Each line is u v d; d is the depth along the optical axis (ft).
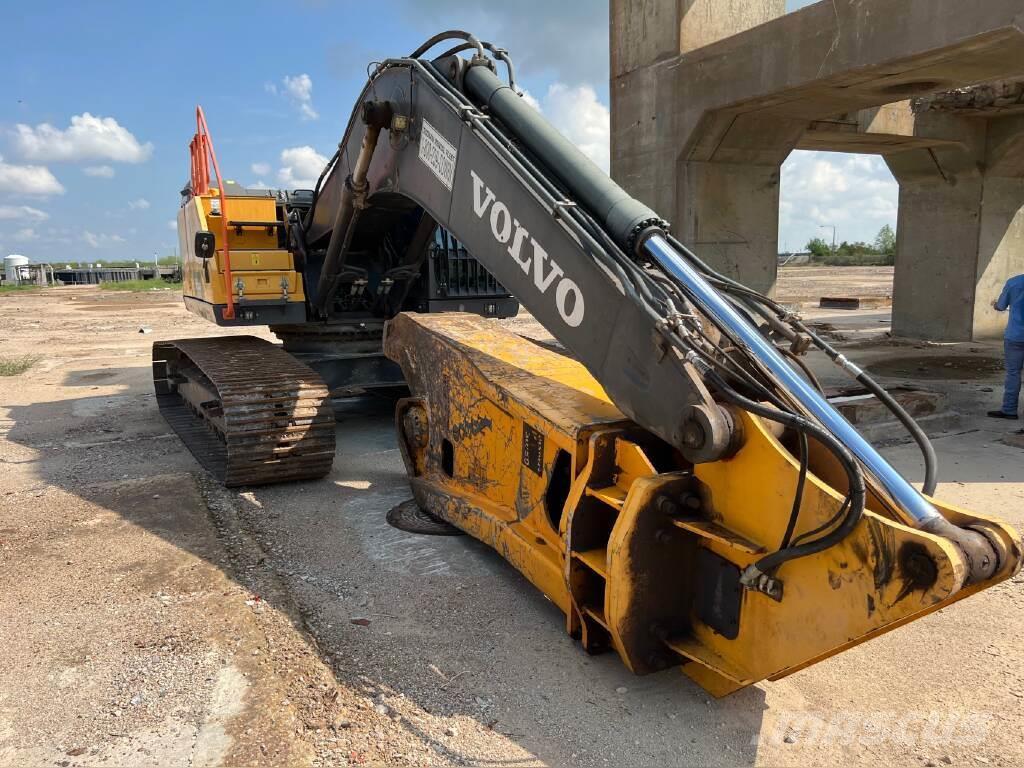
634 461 9.97
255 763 8.62
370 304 24.64
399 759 8.71
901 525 7.04
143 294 114.73
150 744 8.95
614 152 37.09
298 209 24.34
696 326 9.02
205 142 21.26
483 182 12.17
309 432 18.26
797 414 8.32
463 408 14.49
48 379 35.73
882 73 25.57
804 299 80.84
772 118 32.58
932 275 45.88
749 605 8.71
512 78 12.91
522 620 11.94
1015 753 8.88
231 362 20.27
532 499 12.40
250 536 15.37
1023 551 7.05
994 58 23.84
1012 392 24.82
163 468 20.42
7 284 169.68
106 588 13.01
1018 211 44.75
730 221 34.27
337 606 12.39
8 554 14.47
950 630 11.82
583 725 9.36
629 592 9.28
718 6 32.78
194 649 11.03
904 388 25.79
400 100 14.76
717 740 9.10
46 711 9.60
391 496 18.03
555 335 10.91
